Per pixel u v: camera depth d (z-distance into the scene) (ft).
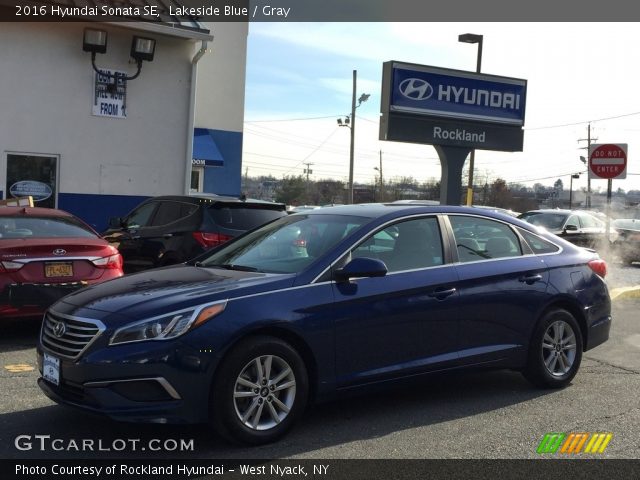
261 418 14.87
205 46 49.08
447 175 47.62
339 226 17.58
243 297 14.74
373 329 16.25
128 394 13.66
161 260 31.01
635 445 15.35
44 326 15.75
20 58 44.16
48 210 27.81
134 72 48.11
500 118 48.44
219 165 67.21
